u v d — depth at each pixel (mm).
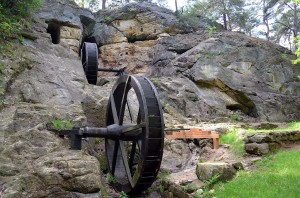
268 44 19344
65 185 5555
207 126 11109
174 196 6633
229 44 18156
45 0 17000
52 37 18125
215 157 8305
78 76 11711
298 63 19172
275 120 16594
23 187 5281
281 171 6449
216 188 6215
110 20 21641
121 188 7406
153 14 21500
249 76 17469
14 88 8836
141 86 7027
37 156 6242
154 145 6473
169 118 12562
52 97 9461
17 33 11312
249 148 7914
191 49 18391
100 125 9883
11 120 6926
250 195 5492
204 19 23266
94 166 6039
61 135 7137
